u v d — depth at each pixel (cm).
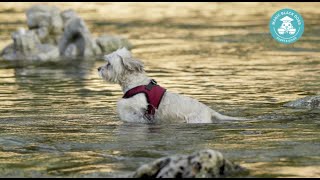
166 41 2952
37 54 2458
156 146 1122
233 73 2034
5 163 1027
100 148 1116
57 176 951
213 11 4384
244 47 2711
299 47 2672
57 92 1720
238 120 1332
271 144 1121
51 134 1233
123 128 1277
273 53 2516
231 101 1562
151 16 4097
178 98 1337
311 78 1908
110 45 2633
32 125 1315
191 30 3366
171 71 2097
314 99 1481
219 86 1792
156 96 1334
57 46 2583
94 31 3328
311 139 1156
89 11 4347
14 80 1950
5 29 3341
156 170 907
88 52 2544
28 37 2489
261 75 1983
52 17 2625
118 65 1361
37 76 2025
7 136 1217
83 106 1517
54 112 1448
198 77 1964
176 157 915
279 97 1608
